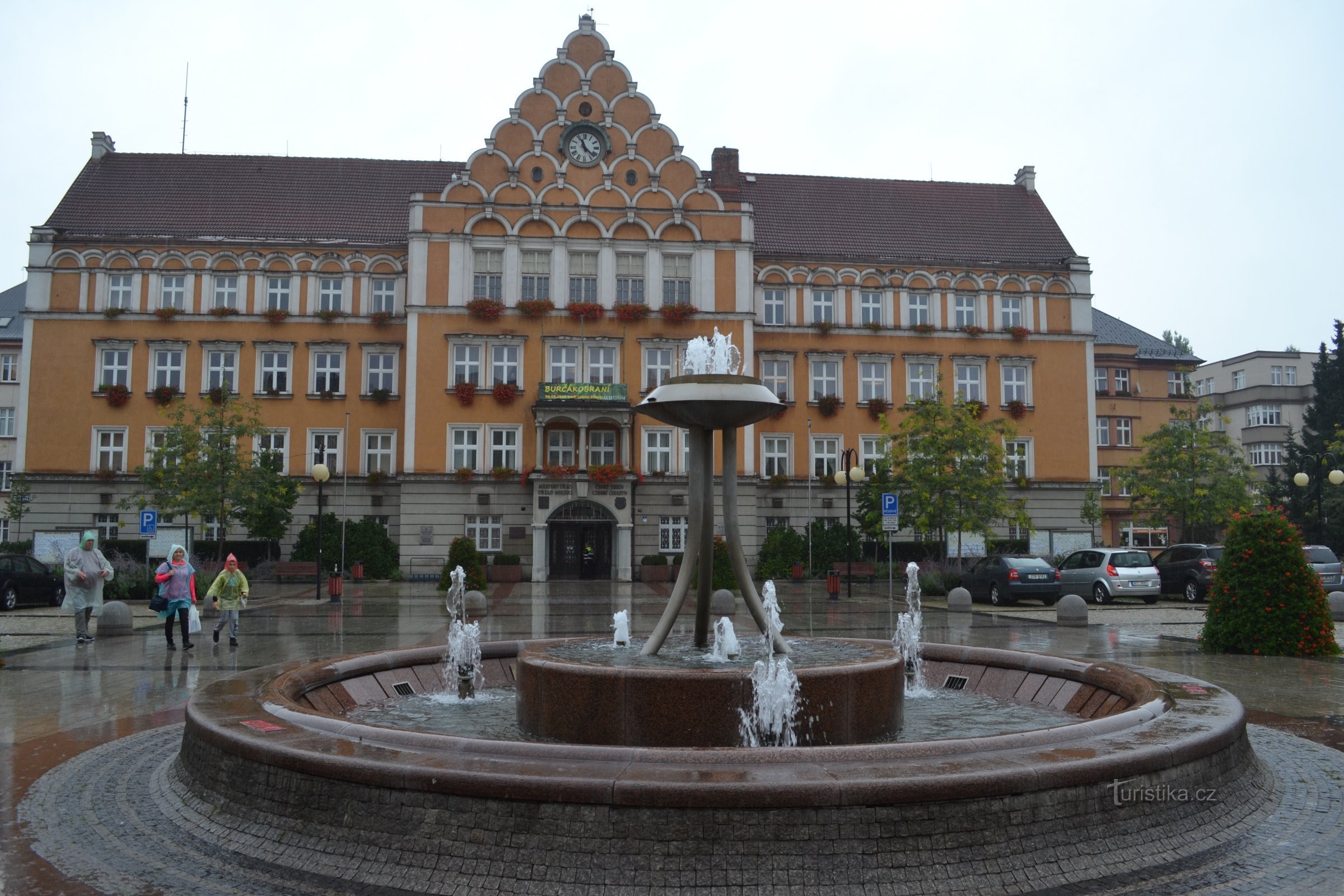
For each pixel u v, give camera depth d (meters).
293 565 41.88
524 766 5.76
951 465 38.28
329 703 10.16
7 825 6.84
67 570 18.44
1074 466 50.31
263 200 50.03
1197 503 42.53
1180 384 61.69
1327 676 13.53
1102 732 6.73
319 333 47.47
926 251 51.88
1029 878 5.48
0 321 64.69
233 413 40.62
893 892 5.27
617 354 45.97
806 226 52.12
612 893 5.25
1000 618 24.81
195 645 18.56
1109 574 28.81
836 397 48.97
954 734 9.20
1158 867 5.80
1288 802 7.21
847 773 5.56
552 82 46.38
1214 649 16.53
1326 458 54.34
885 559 47.09
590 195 46.12
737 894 5.23
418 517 44.28
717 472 34.88
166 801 7.30
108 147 50.78
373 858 5.75
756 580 43.19
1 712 11.39
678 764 5.80
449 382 45.06
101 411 46.16
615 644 10.85
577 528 45.75
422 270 45.28
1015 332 50.34
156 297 46.78
